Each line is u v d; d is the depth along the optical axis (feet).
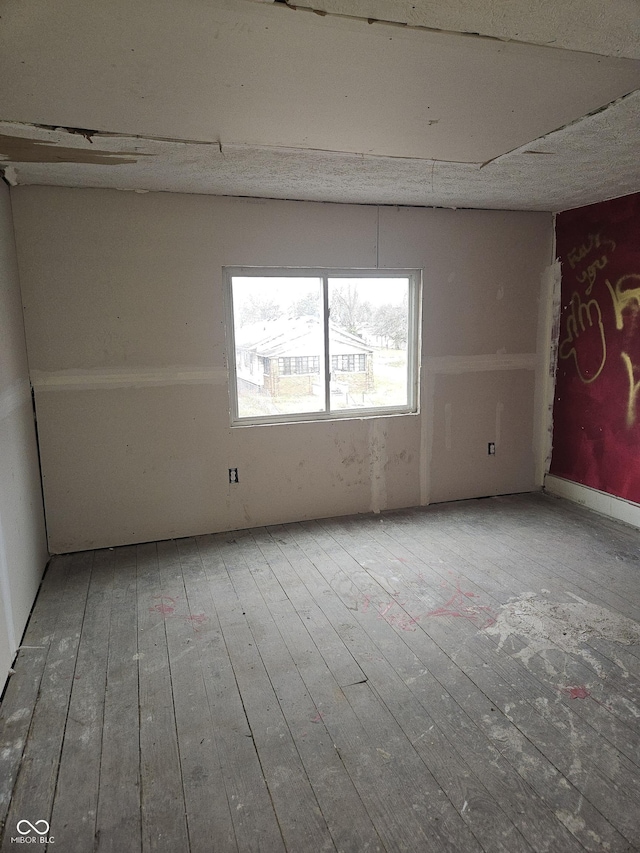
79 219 10.43
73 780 5.77
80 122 6.96
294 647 8.03
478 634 8.27
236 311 11.94
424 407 13.58
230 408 12.22
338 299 12.72
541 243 13.85
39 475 10.71
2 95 6.10
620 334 12.32
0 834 5.16
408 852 4.94
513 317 13.94
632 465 12.37
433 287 13.12
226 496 12.33
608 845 4.97
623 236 11.96
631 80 5.95
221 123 7.06
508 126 7.37
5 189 9.53
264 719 6.61
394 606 9.13
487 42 5.08
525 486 14.96
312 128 7.30
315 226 11.96
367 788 5.62
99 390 11.03
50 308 10.48
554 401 14.51
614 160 9.02
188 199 11.02
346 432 13.04
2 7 4.34
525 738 6.23
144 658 7.83
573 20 4.71
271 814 5.35
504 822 5.21
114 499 11.50
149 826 5.24
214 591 9.73
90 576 10.34
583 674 7.31
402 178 10.02
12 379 9.00
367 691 7.06
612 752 6.01
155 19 4.59
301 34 4.88
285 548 11.51
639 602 9.12
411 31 4.87
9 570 7.87
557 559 10.82
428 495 14.07
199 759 6.02
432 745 6.15
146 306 11.09
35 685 7.29
